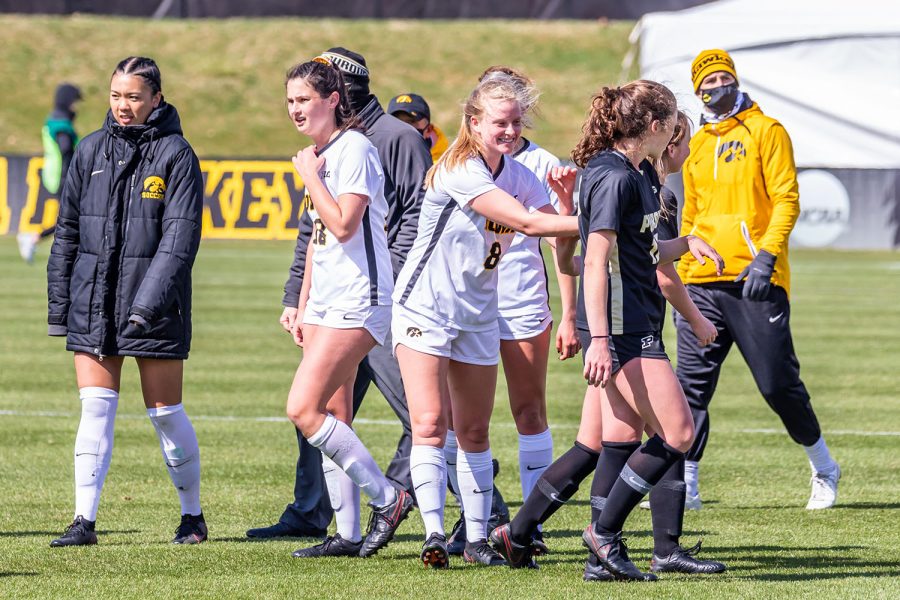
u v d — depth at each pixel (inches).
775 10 3383.4
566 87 5452.8
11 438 1180.5
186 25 5920.3
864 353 1831.9
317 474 837.8
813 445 936.3
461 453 750.5
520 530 721.6
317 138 738.8
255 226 3772.1
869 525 868.6
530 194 730.8
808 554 774.5
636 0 5846.5
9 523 856.3
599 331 658.8
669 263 729.6
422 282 709.9
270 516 895.1
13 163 3868.1
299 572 716.7
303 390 729.0
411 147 852.6
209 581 690.8
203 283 2728.8
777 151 931.3
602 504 703.1
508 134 689.6
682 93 776.9
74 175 789.2
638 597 654.5
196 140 5147.6
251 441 1178.6
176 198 777.6
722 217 946.1
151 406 791.1
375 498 751.7
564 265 773.9
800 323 2178.9
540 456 813.2
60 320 792.9
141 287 762.8
